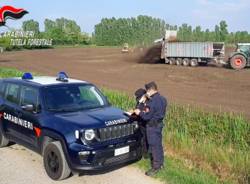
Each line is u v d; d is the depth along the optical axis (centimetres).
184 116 1174
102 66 4088
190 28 13375
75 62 4866
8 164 765
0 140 876
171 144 883
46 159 699
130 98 1415
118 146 679
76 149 641
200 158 799
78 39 13550
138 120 732
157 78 2819
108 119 691
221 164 757
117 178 689
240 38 11462
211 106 1605
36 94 769
